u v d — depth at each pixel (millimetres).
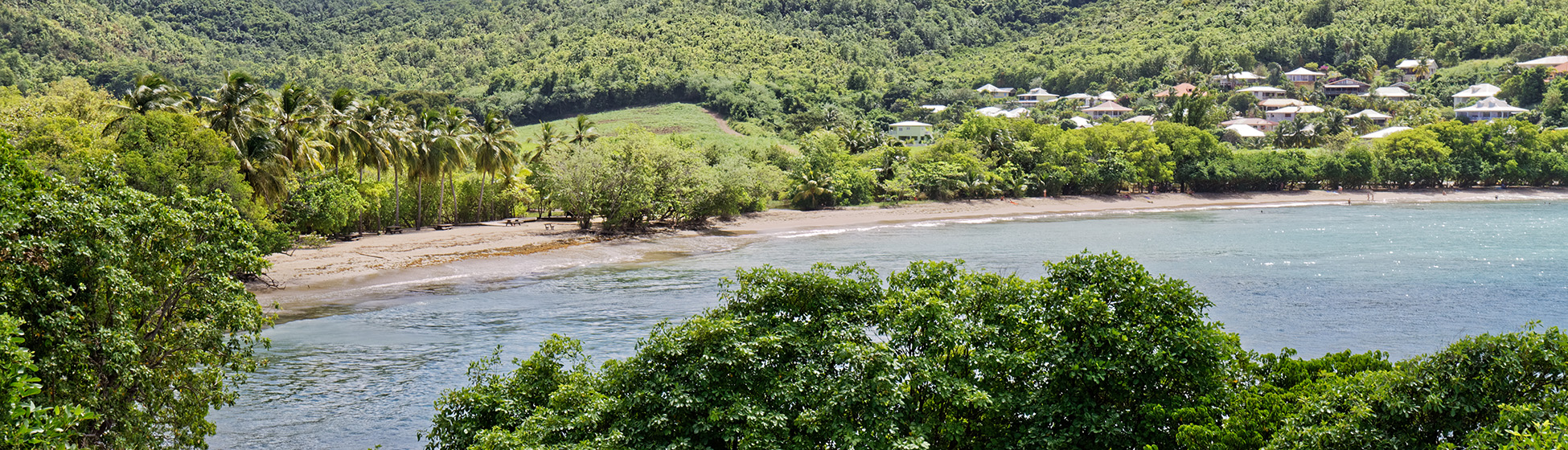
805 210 113125
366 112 77500
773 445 15859
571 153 85562
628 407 16812
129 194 21078
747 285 19031
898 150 129000
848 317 18062
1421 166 141625
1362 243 79500
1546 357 15438
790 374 17109
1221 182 139875
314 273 57875
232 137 60594
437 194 91438
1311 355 37562
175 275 21000
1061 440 16719
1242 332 42281
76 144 51438
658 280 58500
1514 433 13023
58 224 19219
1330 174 141125
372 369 35094
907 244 82625
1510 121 151375
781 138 194750
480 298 51125
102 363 19328
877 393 16672
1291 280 58469
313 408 30172
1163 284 18234
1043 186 128125
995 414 17875
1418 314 46312
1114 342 17344
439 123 83875
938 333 17516
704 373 17016
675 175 88375
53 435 12531
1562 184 147750
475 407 18656
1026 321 18312
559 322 44219
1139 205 128000
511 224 90625
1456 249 74312
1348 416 16141
